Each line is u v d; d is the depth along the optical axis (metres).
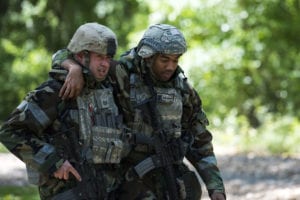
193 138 10.33
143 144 9.65
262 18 44.47
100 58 9.27
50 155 8.98
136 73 9.74
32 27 57.88
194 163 10.34
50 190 9.27
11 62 60.22
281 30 44.75
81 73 9.21
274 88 46.97
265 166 27.56
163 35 9.49
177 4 44.00
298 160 29.30
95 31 9.21
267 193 20.92
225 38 44.94
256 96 47.16
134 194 9.59
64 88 9.15
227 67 45.22
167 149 9.75
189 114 10.23
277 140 34.22
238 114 47.16
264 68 46.19
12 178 23.91
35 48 60.09
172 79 9.87
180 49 9.48
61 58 9.44
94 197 9.19
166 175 9.70
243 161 29.38
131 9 60.47
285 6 44.28
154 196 9.66
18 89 59.19
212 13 44.62
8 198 19.61
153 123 9.73
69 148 9.20
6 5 55.97
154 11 44.34
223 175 25.64
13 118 9.12
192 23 44.59
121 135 9.48
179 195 9.85
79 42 9.25
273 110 47.28
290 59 45.62
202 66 45.00
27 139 9.08
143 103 9.70
